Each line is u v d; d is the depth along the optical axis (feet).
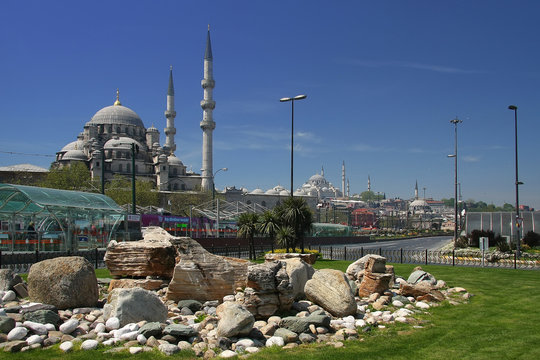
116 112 470.80
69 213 141.08
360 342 36.88
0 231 143.02
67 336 35.40
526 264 115.96
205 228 244.22
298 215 129.08
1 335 34.09
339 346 35.45
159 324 36.65
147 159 457.68
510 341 37.76
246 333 36.50
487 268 99.76
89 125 448.65
